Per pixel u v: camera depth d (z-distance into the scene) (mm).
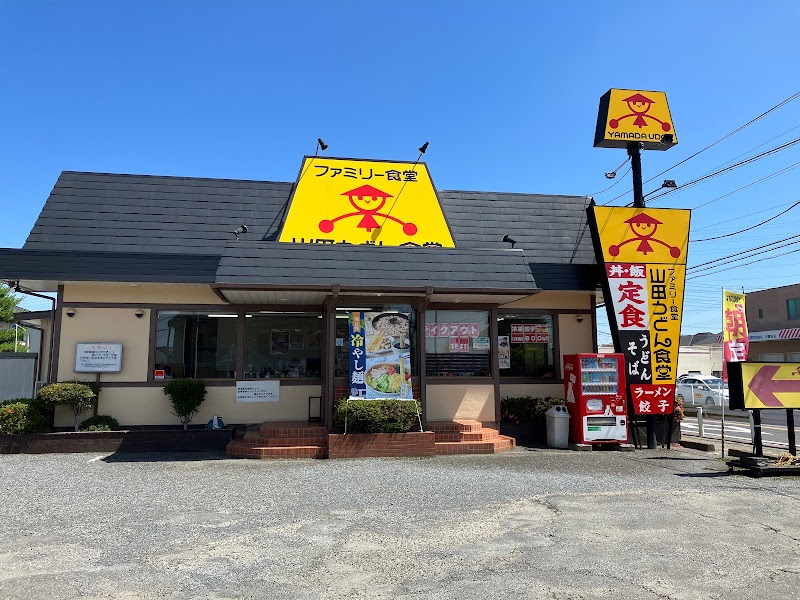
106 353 12320
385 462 10219
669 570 4863
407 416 11055
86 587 4414
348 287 11070
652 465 10133
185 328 12719
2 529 5938
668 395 12344
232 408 12578
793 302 37531
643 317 12430
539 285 13484
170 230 12992
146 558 5082
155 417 12367
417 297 11891
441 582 4574
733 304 12055
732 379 9703
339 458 10617
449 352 13125
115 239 12578
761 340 36500
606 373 12359
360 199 13562
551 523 6258
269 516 6488
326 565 4941
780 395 9625
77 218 12672
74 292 12438
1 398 13602
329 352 11492
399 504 7074
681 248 12719
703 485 8352
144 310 12609
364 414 10820
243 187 13992
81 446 11188
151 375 12461
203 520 6309
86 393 11508
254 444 10898
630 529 6051
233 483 8297
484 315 13367
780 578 4711
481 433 11742
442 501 7242
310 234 13023
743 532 5961
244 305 12883
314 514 6582
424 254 11789
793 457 9656
